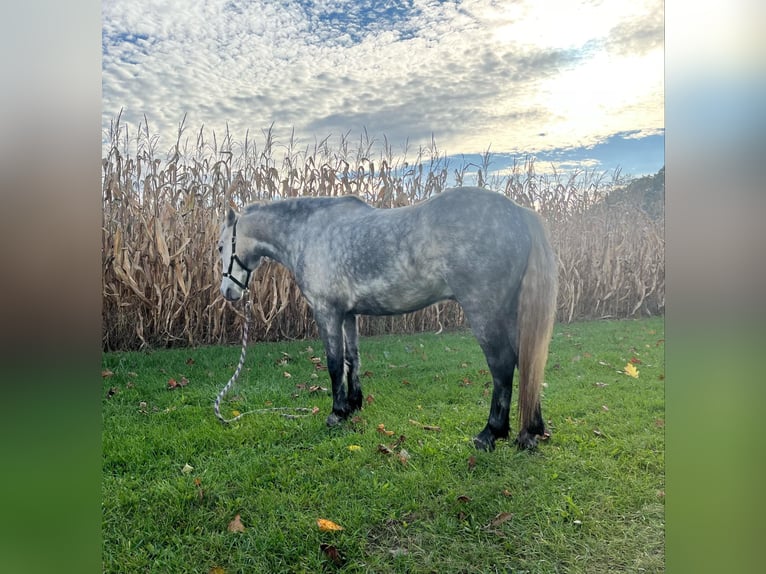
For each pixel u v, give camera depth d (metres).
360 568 1.71
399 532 1.79
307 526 1.79
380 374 2.35
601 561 1.79
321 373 2.42
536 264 1.85
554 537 1.81
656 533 1.87
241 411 2.23
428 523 1.81
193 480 1.94
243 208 2.39
